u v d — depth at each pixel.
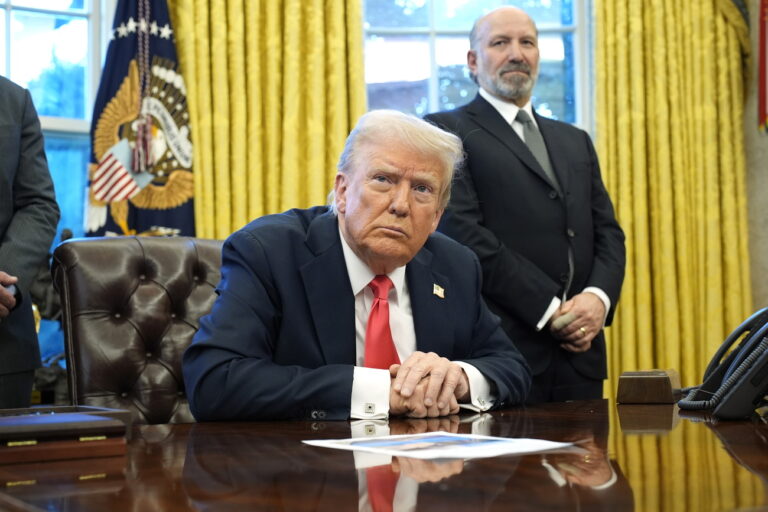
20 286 2.29
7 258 2.30
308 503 0.71
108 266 1.95
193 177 3.77
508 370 1.70
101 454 0.99
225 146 3.82
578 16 4.48
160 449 1.07
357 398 1.47
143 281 1.99
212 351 1.54
